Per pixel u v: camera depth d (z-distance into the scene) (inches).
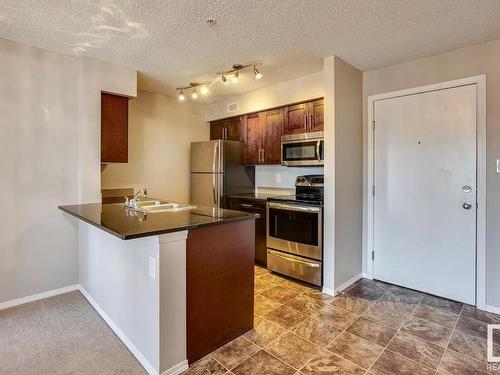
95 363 73.5
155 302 67.4
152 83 149.1
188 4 79.2
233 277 83.7
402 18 86.4
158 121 171.5
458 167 108.3
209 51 109.9
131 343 78.5
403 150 121.2
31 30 94.8
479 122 103.4
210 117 191.6
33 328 89.8
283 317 96.7
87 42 102.9
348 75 121.7
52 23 90.3
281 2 78.1
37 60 107.7
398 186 123.0
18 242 106.3
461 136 107.3
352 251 126.6
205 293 76.4
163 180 174.1
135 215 87.5
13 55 103.1
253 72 133.0
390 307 104.3
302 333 87.0
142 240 72.2
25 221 107.6
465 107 106.3
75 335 86.0
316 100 135.6
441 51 109.1
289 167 165.6
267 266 141.9
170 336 68.4
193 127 188.9
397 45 104.3
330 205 115.2
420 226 117.7
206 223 73.9
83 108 115.2
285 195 160.1
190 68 127.5
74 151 116.8
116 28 93.0
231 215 88.0
